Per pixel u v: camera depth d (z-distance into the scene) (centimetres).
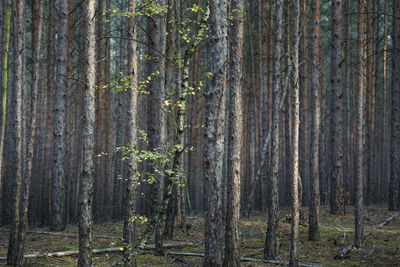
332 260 1026
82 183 733
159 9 857
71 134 2314
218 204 792
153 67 1170
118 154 1975
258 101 2453
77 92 2466
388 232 1320
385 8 2478
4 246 1224
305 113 2089
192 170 2408
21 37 1020
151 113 1171
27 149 969
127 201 945
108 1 2094
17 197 980
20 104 998
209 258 786
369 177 2302
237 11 922
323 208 1895
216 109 795
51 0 1880
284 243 1226
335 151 1714
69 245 1245
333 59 1731
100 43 2020
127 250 910
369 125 2314
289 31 2022
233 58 916
